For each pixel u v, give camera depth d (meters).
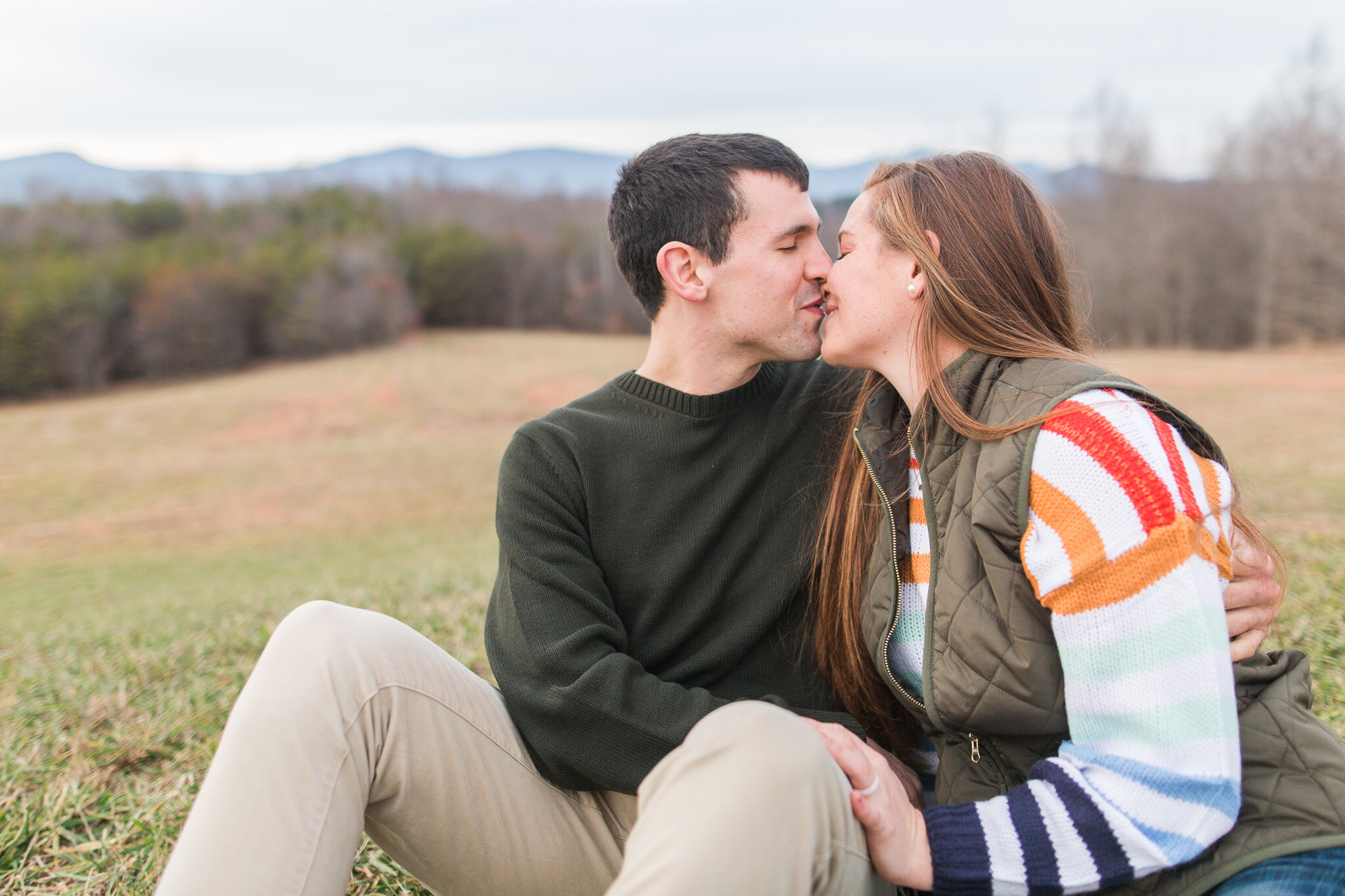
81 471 33.66
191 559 18.66
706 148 1.75
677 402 1.74
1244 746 1.14
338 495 26.81
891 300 1.46
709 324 1.77
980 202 1.41
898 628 1.43
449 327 94.81
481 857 1.41
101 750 2.52
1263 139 51.75
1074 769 1.14
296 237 100.81
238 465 33.81
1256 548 1.29
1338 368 35.44
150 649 4.22
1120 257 55.81
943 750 1.39
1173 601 1.09
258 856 1.12
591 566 1.62
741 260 1.72
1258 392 27.88
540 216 119.69
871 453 1.49
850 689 1.58
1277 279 50.69
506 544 1.62
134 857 1.85
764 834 1.02
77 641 5.23
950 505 1.32
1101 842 1.09
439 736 1.34
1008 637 1.22
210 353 74.50
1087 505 1.14
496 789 1.40
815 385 1.90
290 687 1.21
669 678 1.64
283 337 77.50
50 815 2.04
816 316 1.80
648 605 1.67
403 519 22.50
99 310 71.38
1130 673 1.11
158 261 82.56
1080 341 1.48
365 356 75.00
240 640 4.17
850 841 1.11
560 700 1.40
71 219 101.38
